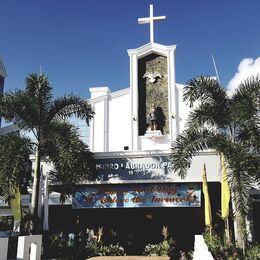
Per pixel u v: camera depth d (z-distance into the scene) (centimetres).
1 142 1970
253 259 1492
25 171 2291
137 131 2817
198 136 1816
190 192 2136
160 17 2998
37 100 2083
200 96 1902
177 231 2502
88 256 1923
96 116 2933
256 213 2238
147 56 2997
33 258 1582
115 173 2166
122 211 2589
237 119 1720
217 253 1544
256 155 1669
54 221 2589
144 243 2502
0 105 2033
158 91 2905
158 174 2128
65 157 1948
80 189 2234
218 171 2072
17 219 1981
